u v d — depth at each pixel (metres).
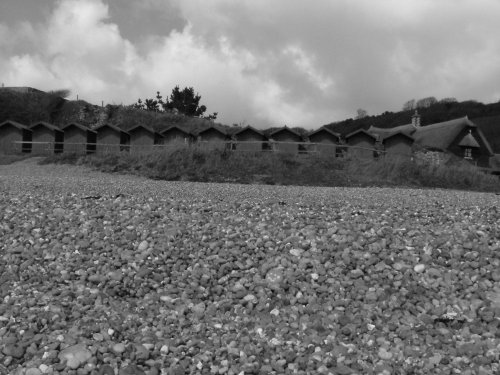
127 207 12.43
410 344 6.30
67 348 6.08
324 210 12.67
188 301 7.61
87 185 19.17
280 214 11.84
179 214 11.65
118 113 61.50
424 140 58.81
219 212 12.09
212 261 8.78
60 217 11.28
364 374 5.71
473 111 106.69
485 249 8.70
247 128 40.97
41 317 6.80
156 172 30.81
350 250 8.82
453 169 35.00
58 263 8.77
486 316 6.80
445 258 8.50
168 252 9.09
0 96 60.09
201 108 67.56
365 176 32.41
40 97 63.47
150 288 8.06
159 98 67.12
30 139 42.22
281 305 7.42
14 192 15.60
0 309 7.05
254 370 5.79
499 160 59.72
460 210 12.94
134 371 5.71
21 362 5.89
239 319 7.11
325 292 7.66
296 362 5.94
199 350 6.26
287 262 8.52
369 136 43.16
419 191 22.81
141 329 6.74
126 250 9.23
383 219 11.24
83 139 41.16
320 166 33.19
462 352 6.07
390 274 8.04
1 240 9.86
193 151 32.88
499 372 5.64
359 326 6.73
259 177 30.48
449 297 7.41
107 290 7.88
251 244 9.31
